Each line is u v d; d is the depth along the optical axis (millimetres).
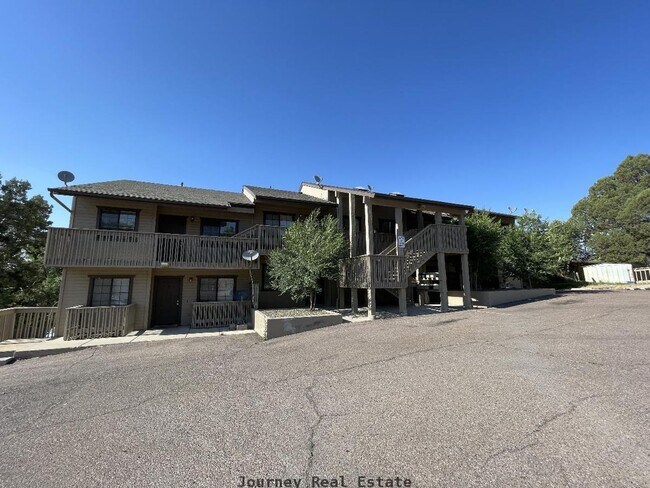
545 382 4398
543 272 16109
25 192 19172
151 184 17312
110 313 11234
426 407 3910
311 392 4738
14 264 18547
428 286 15844
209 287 14477
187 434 3691
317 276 12102
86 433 3871
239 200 15695
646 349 5605
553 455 2758
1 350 8891
